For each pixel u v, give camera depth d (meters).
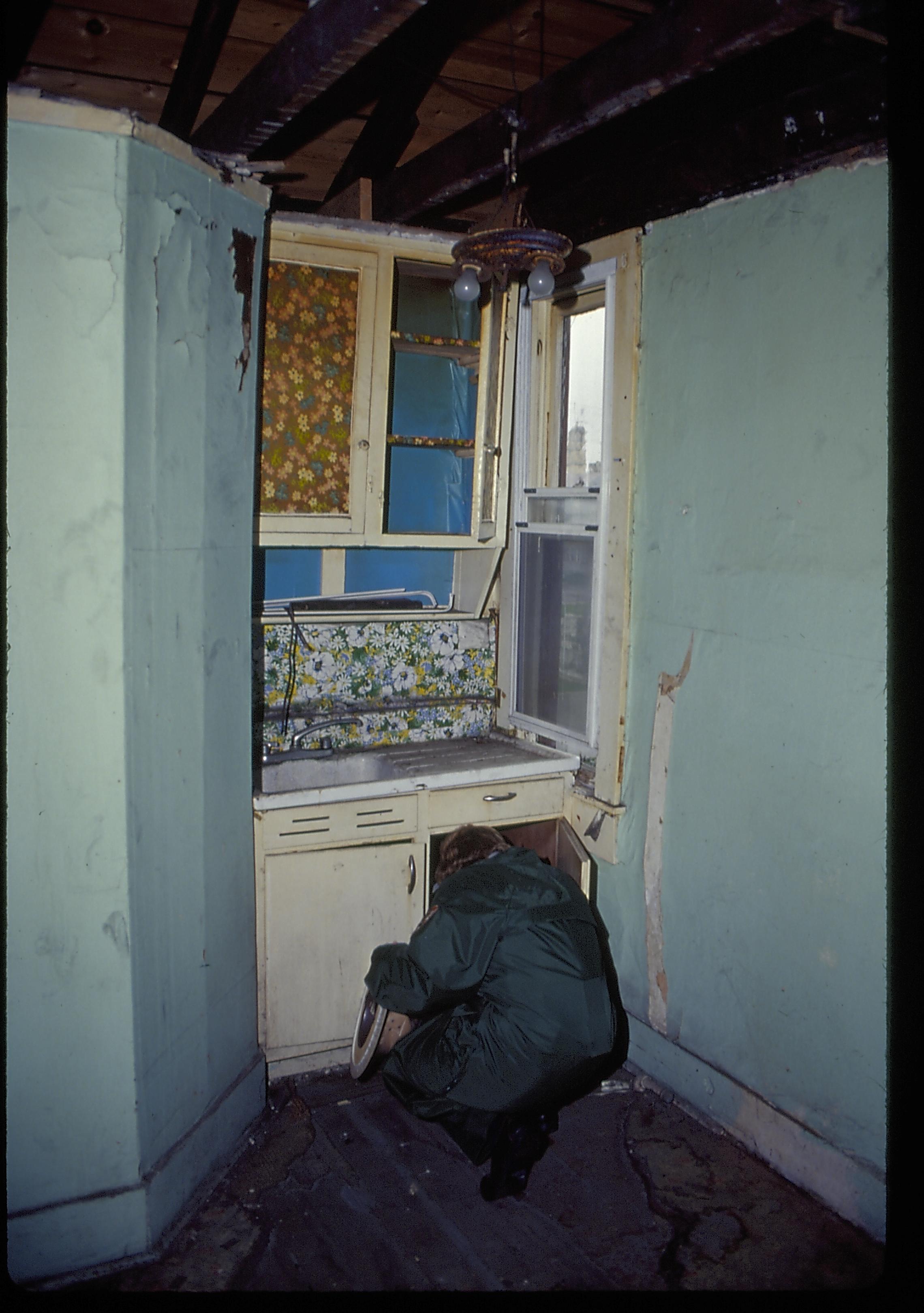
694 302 2.73
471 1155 2.57
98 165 2.00
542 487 3.49
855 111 2.21
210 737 2.54
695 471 2.76
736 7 1.86
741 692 2.65
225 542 2.56
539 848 3.40
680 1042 2.96
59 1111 2.18
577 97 2.32
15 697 2.03
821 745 2.42
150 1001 2.29
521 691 3.66
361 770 3.38
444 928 2.51
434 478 3.55
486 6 2.49
